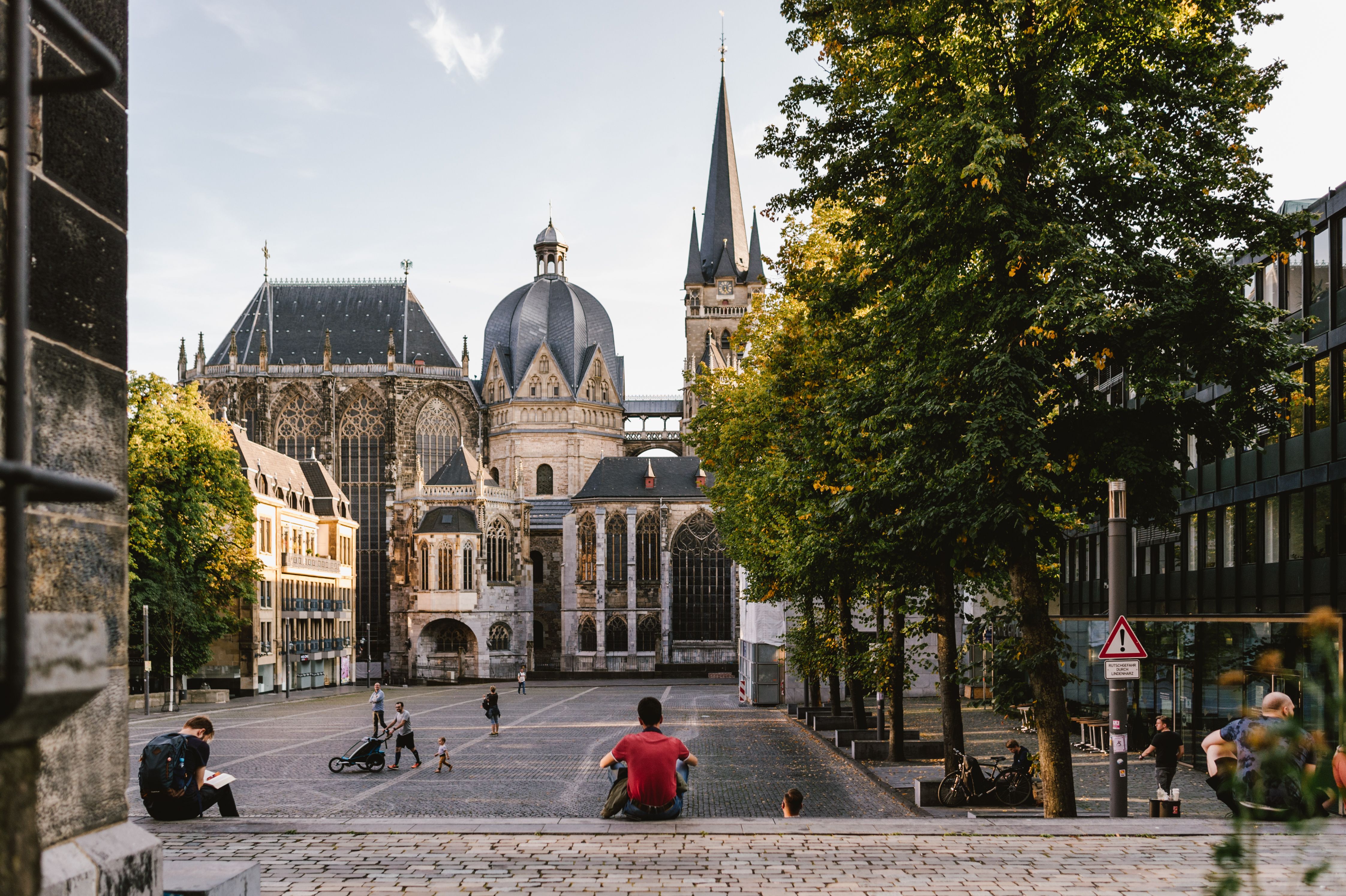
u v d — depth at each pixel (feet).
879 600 107.45
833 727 148.87
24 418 10.80
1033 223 59.31
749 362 128.36
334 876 36.76
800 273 89.61
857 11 67.10
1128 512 62.95
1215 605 115.55
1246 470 107.14
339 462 420.77
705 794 89.61
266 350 425.69
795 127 75.66
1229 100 62.18
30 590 17.46
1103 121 61.21
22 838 11.23
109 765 19.66
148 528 191.62
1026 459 55.21
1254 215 61.82
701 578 405.59
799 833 44.11
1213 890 15.24
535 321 465.88
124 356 20.71
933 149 59.47
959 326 64.28
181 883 24.08
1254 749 15.08
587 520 411.34
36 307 18.01
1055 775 61.87
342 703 242.58
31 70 17.87
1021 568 62.95
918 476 63.77
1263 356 57.21
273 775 107.04
